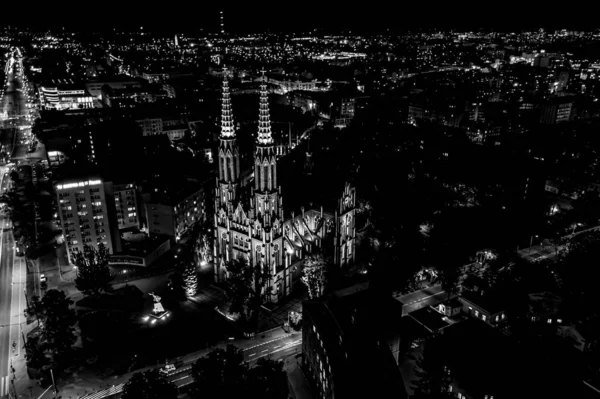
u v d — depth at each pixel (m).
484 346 112.31
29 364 117.81
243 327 139.88
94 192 172.50
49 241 198.00
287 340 136.12
